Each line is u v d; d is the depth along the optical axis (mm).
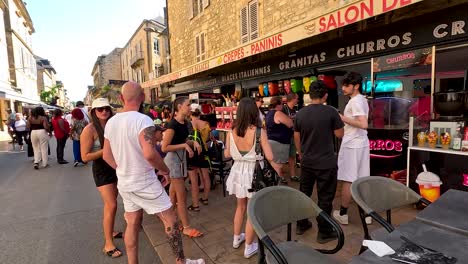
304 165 3049
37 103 32031
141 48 26297
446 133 3434
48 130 8062
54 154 10688
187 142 3453
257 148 2797
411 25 4570
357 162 3266
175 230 2447
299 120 3037
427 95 4727
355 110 3170
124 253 3127
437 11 4227
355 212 3744
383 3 3117
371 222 3375
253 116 2746
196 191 4055
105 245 3160
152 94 22188
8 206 4723
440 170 3512
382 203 2322
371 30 5164
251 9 8469
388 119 4449
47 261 2980
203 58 11508
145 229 3633
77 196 5180
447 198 2123
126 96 2318
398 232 1665
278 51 6594
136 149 2252
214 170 5094
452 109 3434
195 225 3629
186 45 12922
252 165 2803
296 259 1887
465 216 1809
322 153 2910
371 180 2334
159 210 2350
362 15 3346
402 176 4250
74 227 3824
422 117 3967
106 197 2990
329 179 2934
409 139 3795
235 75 9312
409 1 2875
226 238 3260
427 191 3445
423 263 1336
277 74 7477
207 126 4301
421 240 1563
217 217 3867
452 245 1501
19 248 3268
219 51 10352
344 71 5988
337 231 1976
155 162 2244
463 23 3986
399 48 4785
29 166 8289
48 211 4441
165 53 20547
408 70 4988
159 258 2990
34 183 6250
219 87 10391
